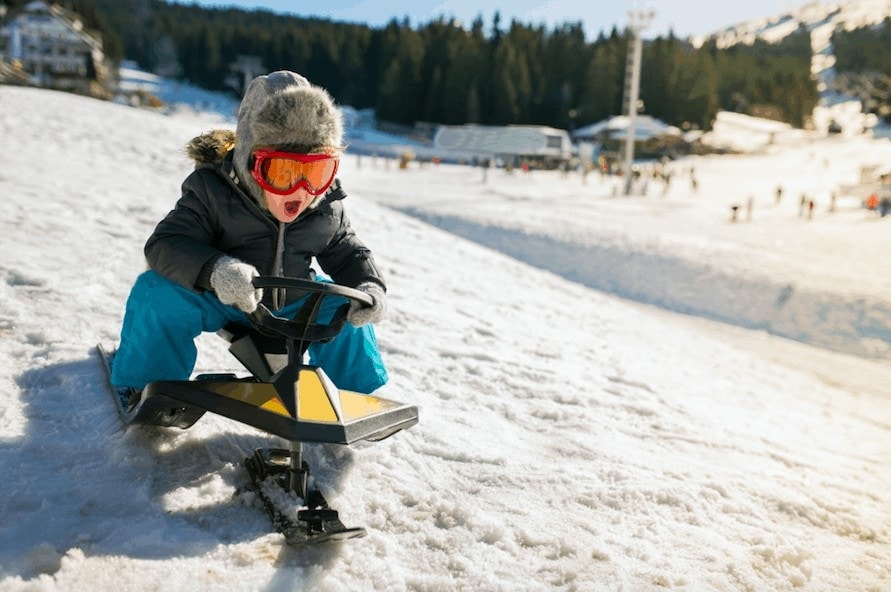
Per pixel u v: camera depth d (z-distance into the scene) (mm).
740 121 138750
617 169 72688
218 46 131250
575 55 116500
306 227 2600
